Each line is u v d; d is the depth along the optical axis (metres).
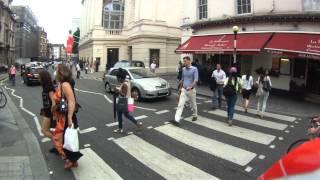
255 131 9.50
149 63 35.56
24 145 7.65
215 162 6.84
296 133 9.35
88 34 53.28
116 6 46.47
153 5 35.97
